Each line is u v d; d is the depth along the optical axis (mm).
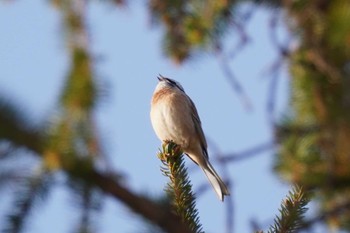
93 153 5078
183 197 6234
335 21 5500
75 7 5906
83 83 5406
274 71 6148
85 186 5125
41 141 5051
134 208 5125
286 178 6129
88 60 5625
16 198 5258
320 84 6008
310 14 6039
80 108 5250
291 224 5684
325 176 5914
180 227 5262
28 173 5238
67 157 5016
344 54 5840
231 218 5570
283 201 5844
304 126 6070
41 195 5266
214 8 6340
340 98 5934
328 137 5895
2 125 4949
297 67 6199
